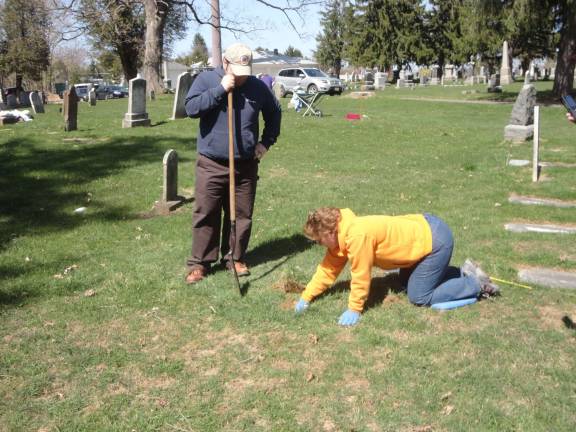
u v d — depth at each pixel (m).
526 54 61.50
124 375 3.55
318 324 4.10
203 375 3.54
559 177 8.80
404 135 14.77
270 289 4.73
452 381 3.36
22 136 13.88
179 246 5.87
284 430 3.00
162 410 3.20
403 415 3.08
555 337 3.82
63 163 10.36
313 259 5.40
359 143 13.29
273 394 3.31
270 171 9.85
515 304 4.33
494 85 33.91
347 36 69.50
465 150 12.00
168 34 49.16
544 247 5.54
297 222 6.62
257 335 4.00
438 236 4.14
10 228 6.56
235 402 3.26
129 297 4.63
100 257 5.59
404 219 4.22
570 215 6.61
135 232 6.41
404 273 4.57
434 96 33.28
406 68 69.25
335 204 7.41
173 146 12.39
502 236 5.87
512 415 3.05
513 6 24.52
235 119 4.67
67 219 6.96
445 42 65.25
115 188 8.51
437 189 8.20
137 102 16.17
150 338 3.99
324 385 3.38
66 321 4.24
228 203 5.10
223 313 4.31
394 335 3.92
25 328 4.14
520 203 7.27
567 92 26.19
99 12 31.55
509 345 3.73
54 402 3.29
